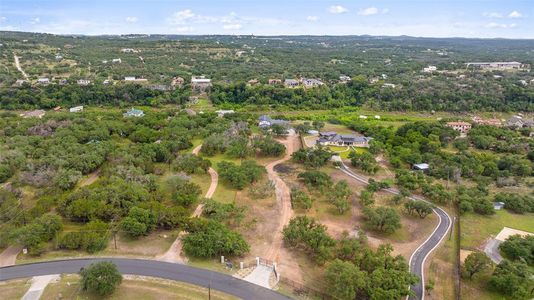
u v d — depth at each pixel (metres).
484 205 126.31
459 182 152.12
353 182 150.75
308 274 90.94
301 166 166.00
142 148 159.00
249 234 107.88
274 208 124.94
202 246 93.56
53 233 98.06
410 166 170.75
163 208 108.25
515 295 82.88
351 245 95.88
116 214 107.81
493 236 112.25
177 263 92.81
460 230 115.12
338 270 83.88
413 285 87.25
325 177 143.38
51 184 127.06
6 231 96.69
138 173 133.75
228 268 91.69
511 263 90.94
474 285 89.25
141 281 85.50
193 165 150.38
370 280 81.88
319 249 94.12
